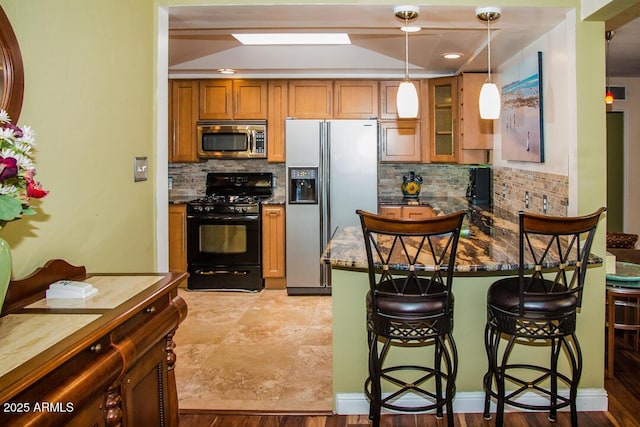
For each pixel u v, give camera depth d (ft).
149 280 5.51
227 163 19.04
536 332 7.35
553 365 8.18
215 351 11.62
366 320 8.35
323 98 17.63
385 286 7.70
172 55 15.79
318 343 12.14
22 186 3.97
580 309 8.70
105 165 6.65
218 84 17.72
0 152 3.78
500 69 14.57
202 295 16.69
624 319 11.64
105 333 3.95
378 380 7.52
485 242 9.19
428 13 8.89
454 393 8.06
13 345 3.57
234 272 17.08
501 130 14.58
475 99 15.81
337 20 9.29
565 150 9.53
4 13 4.61
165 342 5.39
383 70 17.10
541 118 10.87
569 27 8.81
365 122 16.42
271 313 14.65
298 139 16.52
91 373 3.76
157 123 8.44
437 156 17.47
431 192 18.90
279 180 19.01
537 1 8.63
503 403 7.70
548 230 7.01
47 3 5.32
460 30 11.44
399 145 17.69
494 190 15.92
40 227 5.25
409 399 8.63
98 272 6.47
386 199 18.30
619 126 20.38
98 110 6.45
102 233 6.58
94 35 6.34
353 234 10.28
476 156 16.44
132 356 4.34
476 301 8.53
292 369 10.59
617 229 20.58
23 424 3.05
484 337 8.34
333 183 16.56
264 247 17.11
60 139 5.58
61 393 3.42
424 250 8.52
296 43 15.98
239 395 9.37
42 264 5.27
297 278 16.70
